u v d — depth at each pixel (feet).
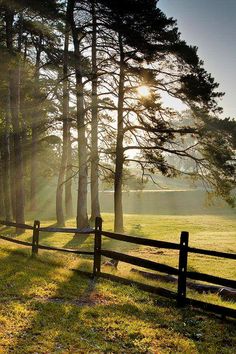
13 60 77.46
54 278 34.50
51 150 173.27
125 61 87.97
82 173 91.20
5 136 114.62
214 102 84.53
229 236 94.99
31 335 21.57
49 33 88.69
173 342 21.56
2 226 103.30
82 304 27.76
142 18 80.38
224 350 21.09
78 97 90.27
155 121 90.58
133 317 25.18
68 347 20.34
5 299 27.81
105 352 20.06
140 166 103.30
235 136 81.82
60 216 111.75
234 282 24.93
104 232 34.88
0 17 80.89
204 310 26.94
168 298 29.71
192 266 55.16
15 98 84.43
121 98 93.66
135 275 37.58
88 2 81.05
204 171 90.02
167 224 123.34
